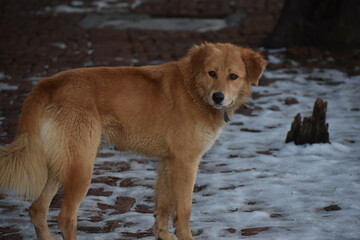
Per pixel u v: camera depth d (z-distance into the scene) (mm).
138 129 7871
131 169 10953
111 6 28578
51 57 19062
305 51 18750
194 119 7844
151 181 10258
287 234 7691
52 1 29812
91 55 19266
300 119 11984
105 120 7727
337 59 18250
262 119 13969
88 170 7406
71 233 7273
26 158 7270
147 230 8188
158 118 7852
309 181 9930
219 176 10414
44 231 7672
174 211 7809
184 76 8000
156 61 18438
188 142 7801
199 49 8133
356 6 18578
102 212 8875
